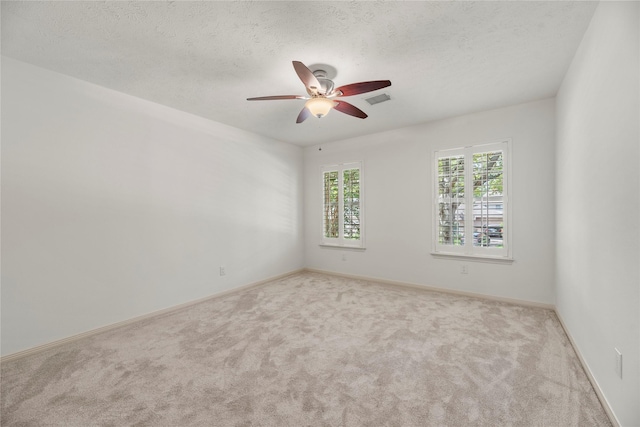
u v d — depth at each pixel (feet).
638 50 4.14
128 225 10.03
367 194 15.49
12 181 7.68
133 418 5.33
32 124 8.00
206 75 8.63
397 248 14.52
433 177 13.34
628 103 4.49
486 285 12.13
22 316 7.80
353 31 6.54
